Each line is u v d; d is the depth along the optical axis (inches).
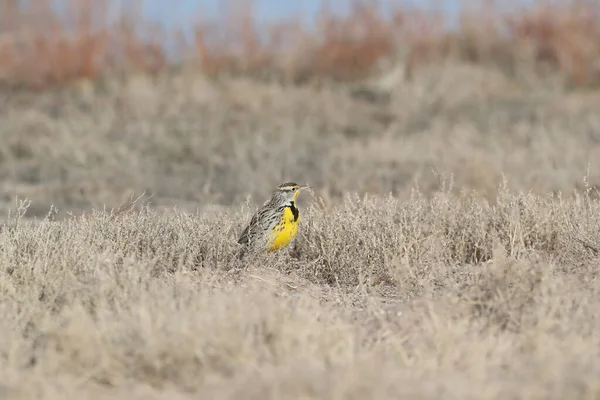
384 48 1158.3
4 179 749.9
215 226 433.1
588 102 999.6
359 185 666.8
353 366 251.8
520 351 284.2
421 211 448.8
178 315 290.0
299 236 442.0
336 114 971.3
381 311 331.6
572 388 240.2
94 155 805.2
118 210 465.1
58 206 641.0
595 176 661.9
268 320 288.0
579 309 308.3
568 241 416.2
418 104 1012.5
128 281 327.9
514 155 745.0
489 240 426.9
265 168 750.5
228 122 934.4
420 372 255.6
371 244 410.9
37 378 257.9
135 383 261.9
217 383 248.4
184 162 803.4
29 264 355.6
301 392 236.7
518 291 323.9
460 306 323.6
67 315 299.4
